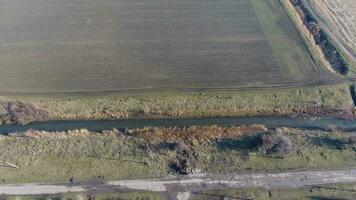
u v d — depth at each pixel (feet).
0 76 173.68
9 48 188.44
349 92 169.68
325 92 168.96
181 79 172.55
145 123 158.71
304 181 137.08
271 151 144.66
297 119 160.97
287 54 185.68
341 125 158.71
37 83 170.50
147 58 182.29
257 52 186.19
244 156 143.95
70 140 149.89
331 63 182.39
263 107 164.04
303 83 172.14
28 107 161.58
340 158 144.15
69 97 165.07
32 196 132.46
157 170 139.85
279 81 172.65
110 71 175.83
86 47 188.55
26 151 145.59
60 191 133.80
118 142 149.79
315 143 149.69
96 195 132.77
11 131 155.43
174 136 152.56
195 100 164.86
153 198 132.05
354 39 193.26
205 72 175.83
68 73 174.91
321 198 132.46
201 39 193.36
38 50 187.11
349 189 134.72
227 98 165.78
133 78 172.76
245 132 154.40
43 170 139.64
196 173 138.92
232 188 134.82
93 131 155.33
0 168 140.05
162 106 162.91
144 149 147.02
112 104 163.12
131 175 138.41
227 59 182.29
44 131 153.07
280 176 138.31
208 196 132.77
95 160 142.92
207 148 147.54
